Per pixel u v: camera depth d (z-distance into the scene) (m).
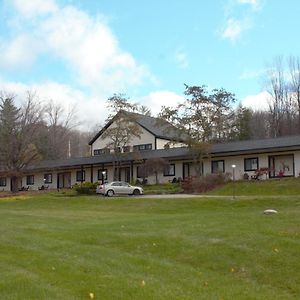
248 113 63.81
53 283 7.41
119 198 30.98
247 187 32.62
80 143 89.12
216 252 9.51
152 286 7.24
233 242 10.14
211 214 17.06
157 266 8.69
